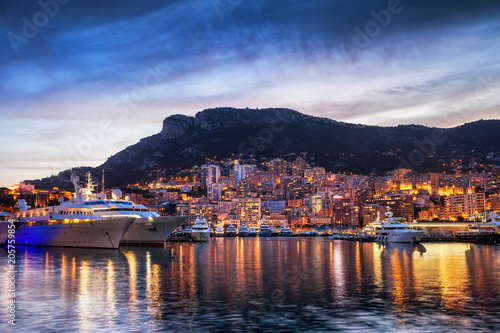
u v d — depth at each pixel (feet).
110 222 399.85
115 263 302.45
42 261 312.09
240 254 433.89
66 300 175.32
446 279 234.79
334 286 211.41
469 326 139.54
